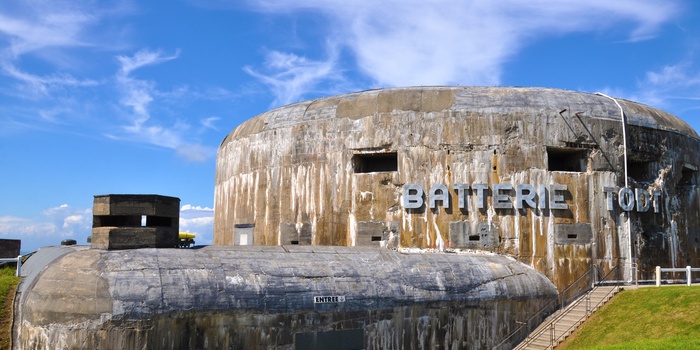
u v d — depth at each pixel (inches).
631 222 838.5
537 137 817.5
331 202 842.2
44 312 558.6
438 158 815.1
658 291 717.3
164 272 572.4
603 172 831.7
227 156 1002.7
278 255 653.3
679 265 893.8
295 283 617.6
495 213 801.6
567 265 800.9
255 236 907.4
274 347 591.5
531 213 804.0
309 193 859.4
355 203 829.2
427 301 673.6
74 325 543.5
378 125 836.0
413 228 807.1
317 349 610.5
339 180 842.8
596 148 835.4
